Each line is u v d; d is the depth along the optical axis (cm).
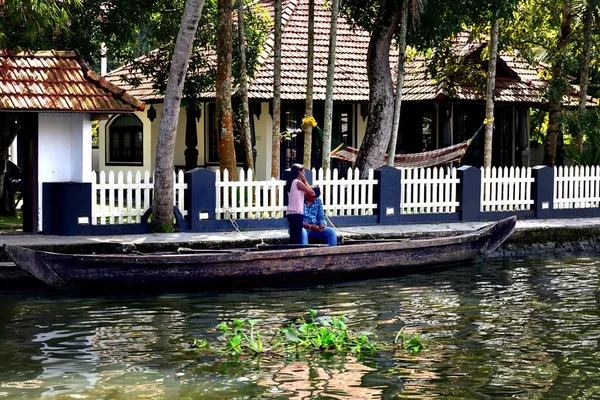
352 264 1728
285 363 1125
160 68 2645
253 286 1664
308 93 2288
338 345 1199
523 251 2106
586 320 1373
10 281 1633
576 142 2836
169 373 1077
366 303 1506
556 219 2344
